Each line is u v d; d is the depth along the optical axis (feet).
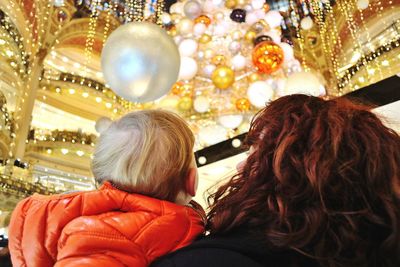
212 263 1.72
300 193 1.83
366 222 1.75
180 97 16.76
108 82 8.34
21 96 38.99
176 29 18.25
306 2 45.50
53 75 49.47
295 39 51.26
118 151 2.72
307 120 2.12
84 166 46.44
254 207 1.96
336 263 1.67
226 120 15.61
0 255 3.25
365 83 42.19
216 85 15.44
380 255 1.68
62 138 45.91
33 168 42.57
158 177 2.64
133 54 7.69
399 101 7.16
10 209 27.61
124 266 2.09
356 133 1.98
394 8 40.40
